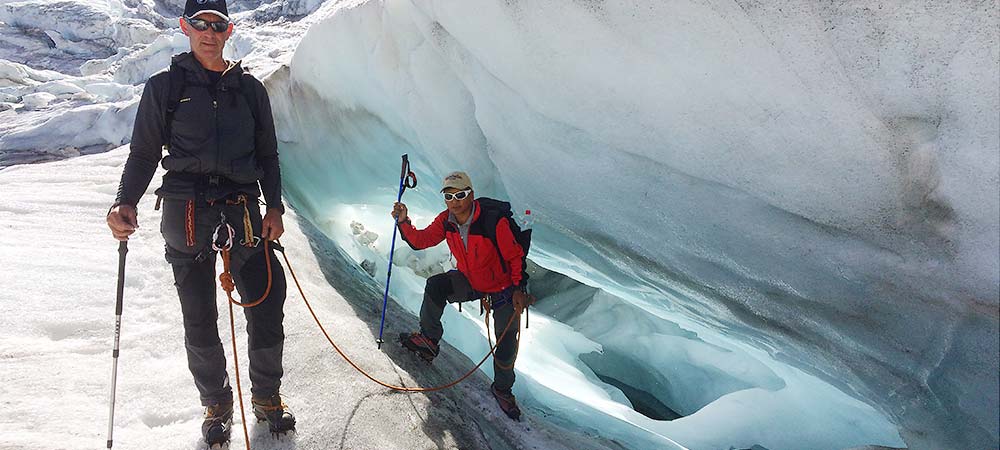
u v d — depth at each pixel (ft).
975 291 7.38
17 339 9.08
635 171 10.27
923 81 7.09
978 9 6.60
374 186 18.52
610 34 9.17
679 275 11.08
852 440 13.01
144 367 8.79
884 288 8.24
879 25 7.17
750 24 7.93
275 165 7.55
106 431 7.29
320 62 16.65
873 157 7.68
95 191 16.52
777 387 16.17
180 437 7.29
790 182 8.43
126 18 58.29
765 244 9.20
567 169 11.19
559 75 10.12
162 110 6.68
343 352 9.51
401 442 8.03
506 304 9.68
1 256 11.66
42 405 7.51
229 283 6.60
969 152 7.03
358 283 13.93
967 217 7.23
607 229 11.54
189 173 6.78
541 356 17.97
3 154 24.17
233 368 8.98
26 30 58.23
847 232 8.32
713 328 13.03
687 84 8.78
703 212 9.69
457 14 10.85
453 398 9.79
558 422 11.36
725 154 8.89
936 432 8.52
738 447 13.96
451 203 9.32
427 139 14.21
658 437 12.27
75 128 25.09
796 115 8.04
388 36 13.82
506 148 12.02
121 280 6.64
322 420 7.94
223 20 6.75
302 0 43.39
